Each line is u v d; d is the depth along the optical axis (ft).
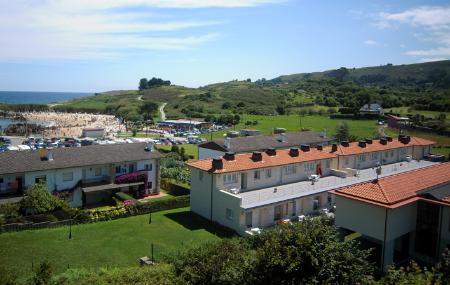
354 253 65.57
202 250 79.61
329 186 171.94
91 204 176.14
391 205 102.83
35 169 158.30
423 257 111.24
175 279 76.38
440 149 321.73
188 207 175.11
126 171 188.65
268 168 168.04
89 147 185.47
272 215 151.23
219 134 465.06
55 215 145.59
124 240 131.95
